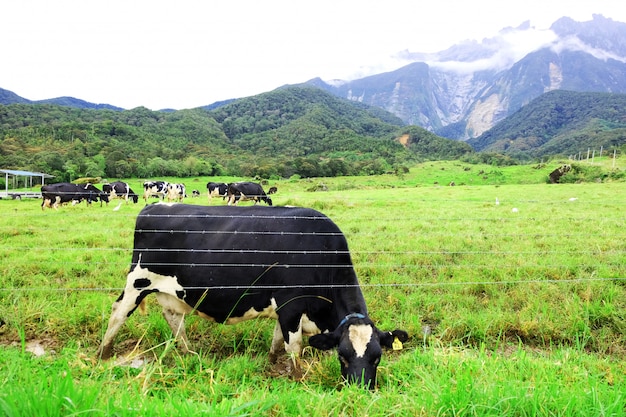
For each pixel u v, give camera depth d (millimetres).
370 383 3955
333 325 4863
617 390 3480
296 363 4652
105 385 3537
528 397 3213
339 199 21844
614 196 26094
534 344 5613
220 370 4281
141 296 5191
